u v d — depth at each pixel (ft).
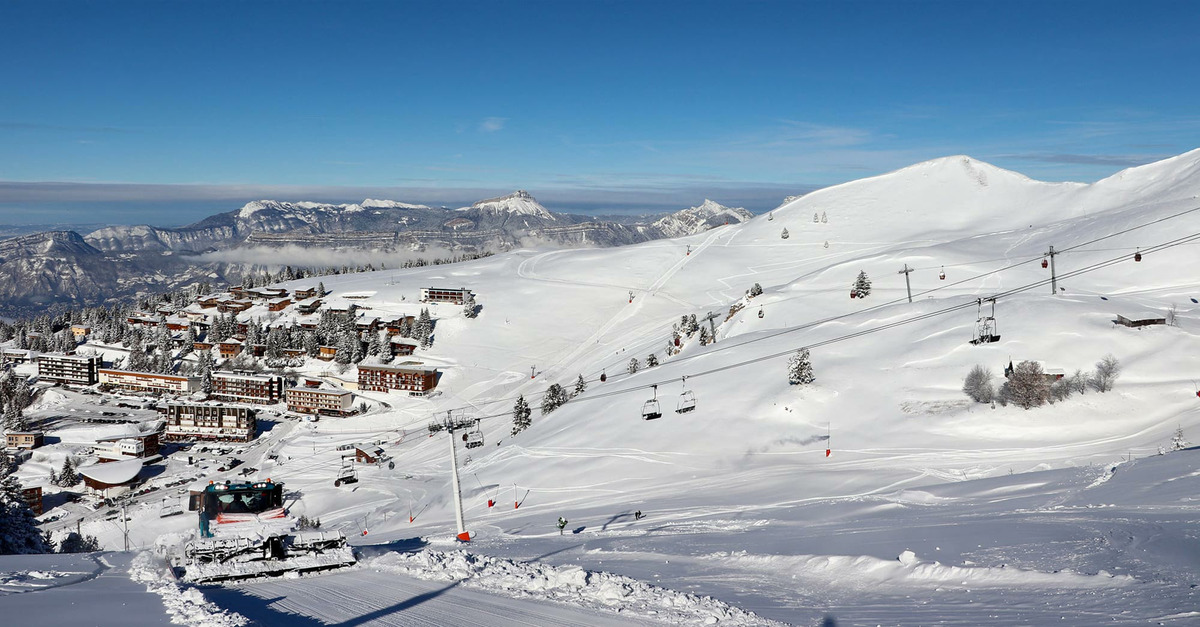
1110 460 194.29
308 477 429.38
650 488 243.19
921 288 566.36
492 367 648.79
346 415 597.11
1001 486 124.67
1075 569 48.73
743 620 40.01
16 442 528.63
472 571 55.72
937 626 38.04
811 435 272.92
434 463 412.77
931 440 250.16
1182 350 281.13
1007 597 43.83
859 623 39.65
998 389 274.77
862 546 70.38
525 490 269.44
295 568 56.70
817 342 379.35
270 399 634.02
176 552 59.88
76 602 42.32
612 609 42.47
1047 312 334.24
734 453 269.64
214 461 500.33
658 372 411.34
